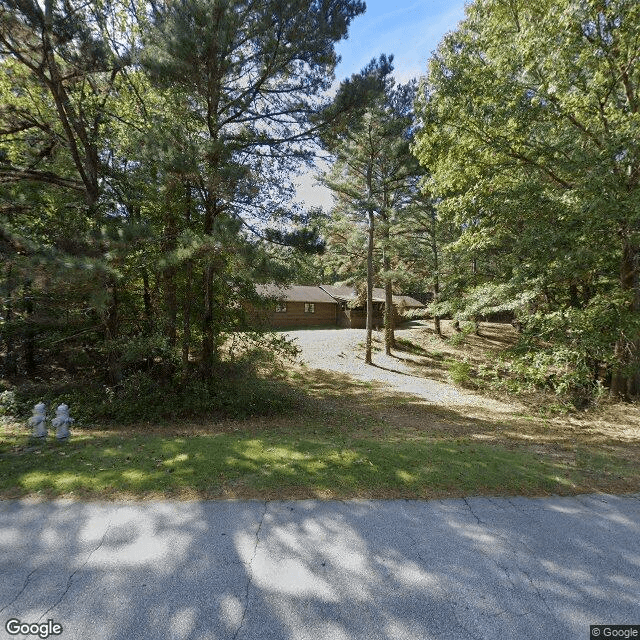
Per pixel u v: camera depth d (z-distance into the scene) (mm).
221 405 10711
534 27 9984
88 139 10844
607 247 10594
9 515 3986
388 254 20594
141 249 9031
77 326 11445
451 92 11312
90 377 11797
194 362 11789
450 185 13008
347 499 4543
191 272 10562
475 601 2971
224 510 4188
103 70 9062
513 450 6969
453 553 3578
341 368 19062
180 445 6207
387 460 5750
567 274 10430
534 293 11367
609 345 10734
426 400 14109
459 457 6133
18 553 3389
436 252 24969
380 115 17406
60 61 9422
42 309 9859
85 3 9414
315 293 34812
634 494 4973
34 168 10766
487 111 11078
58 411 6492
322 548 3584
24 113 9602
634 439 8375
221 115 10320
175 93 9250
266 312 12211
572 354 10289
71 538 3619
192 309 11797
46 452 5785
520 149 11805
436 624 2742
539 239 10312
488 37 11461
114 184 10984
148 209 10539
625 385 12156
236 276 10039
